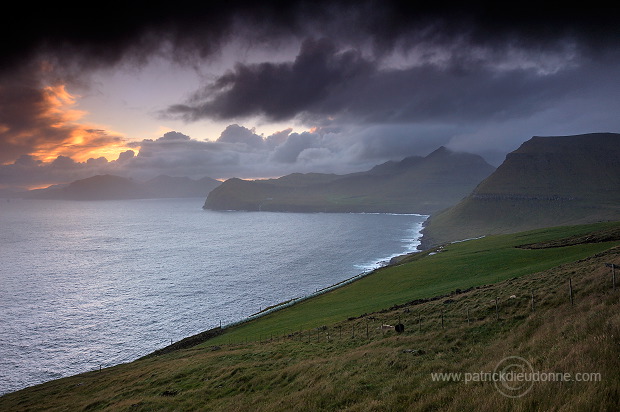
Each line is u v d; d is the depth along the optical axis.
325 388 20.44
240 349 44.84
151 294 120.75
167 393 29.73
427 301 50.88
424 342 27.41
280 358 34.59
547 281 36.62
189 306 107.31
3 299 116.50
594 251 70.31
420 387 16.55
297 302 92.06
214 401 25.20
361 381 20.20
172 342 81.31
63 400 39.47
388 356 24.73
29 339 84.50
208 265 169.12
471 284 61.09
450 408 12.66
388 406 15.02
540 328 22.70
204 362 38.62
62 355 76.25
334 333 42.78
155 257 194.00
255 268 160.12
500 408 11.55
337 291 95.19
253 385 26.67
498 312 30.62
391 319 41.25
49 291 125.81
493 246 114.50
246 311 101.50
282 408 19.09
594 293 26.61
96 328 90.88
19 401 44.38
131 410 26.47
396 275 94.81
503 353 19.62
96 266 170.38
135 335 86.19
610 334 15.62
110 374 50.03
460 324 30.83
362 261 171.12
